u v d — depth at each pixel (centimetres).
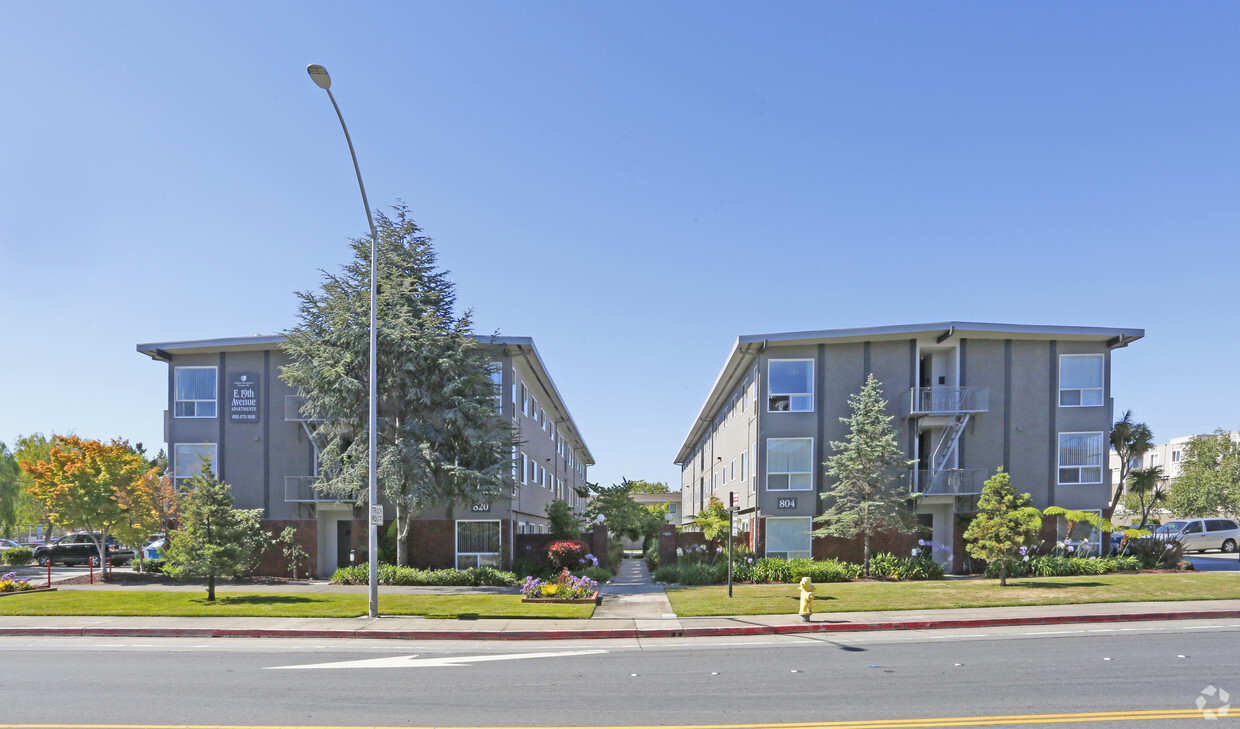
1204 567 2706
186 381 2891
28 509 5625
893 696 927
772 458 2825
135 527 2573
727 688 981
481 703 909
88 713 873
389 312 2497
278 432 2828
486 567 2608
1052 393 2834
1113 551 2739
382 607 1761
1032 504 2783
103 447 2595
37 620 1609
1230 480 4725
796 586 2269
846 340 2842
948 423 2769
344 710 879
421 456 2395
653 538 4716
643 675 1073
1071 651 1234
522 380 3238
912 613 1644
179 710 884
